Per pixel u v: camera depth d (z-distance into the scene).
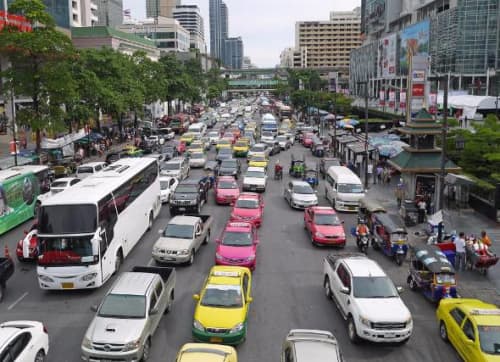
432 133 32.69
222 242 22.81
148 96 77.06
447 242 24.36
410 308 19.02
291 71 167.75
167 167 41.72
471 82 79.50
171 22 178.00
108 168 26.61
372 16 131.88
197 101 130.25
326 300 19.52
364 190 37.62
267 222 31.25
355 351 15.62
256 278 21.75
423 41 87.69
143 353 14.66
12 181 29.73
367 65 129.75
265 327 17.11
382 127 78.25
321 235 25.81
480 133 34.31
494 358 13.54
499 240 26.84
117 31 95.12
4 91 42.00
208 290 16.64
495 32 76.31
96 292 20.33
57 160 47.62
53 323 17.52
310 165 47.22
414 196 33.34
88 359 14.14
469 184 30.44
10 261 20.31
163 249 22.64
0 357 12.68
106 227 20.91
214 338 15.33
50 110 42.38
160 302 16.67
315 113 104.50
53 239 19.61
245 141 60.56
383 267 23.47
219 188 36.06
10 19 52.47
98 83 53.47
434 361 15.13
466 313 15.15
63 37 41.09
